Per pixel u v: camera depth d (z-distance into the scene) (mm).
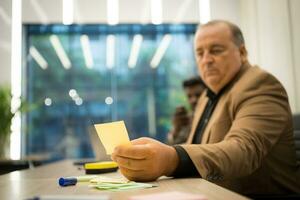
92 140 1730
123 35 4855
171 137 3225
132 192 653
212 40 1423
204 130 1421
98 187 718
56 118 5195
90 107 5363
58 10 4254
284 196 1132
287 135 1227
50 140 5113
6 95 4031
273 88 1193
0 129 3957
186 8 4324
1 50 4230
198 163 861
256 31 3811
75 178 832
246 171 956
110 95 5371
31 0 4266
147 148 813
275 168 1215
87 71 5320
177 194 542
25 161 3047
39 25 4418
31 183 890
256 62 3844
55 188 758
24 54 4449
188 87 3154
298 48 2787
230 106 1251
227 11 4352
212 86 1448
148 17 4285
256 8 3787
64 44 4953
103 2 4270
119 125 855
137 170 808
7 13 4262
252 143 1001
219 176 892
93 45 5020
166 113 5320
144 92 5371
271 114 1111
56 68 5184
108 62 5270
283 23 3082
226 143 957
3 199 633
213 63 1420
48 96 5059
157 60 5254
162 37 4883
